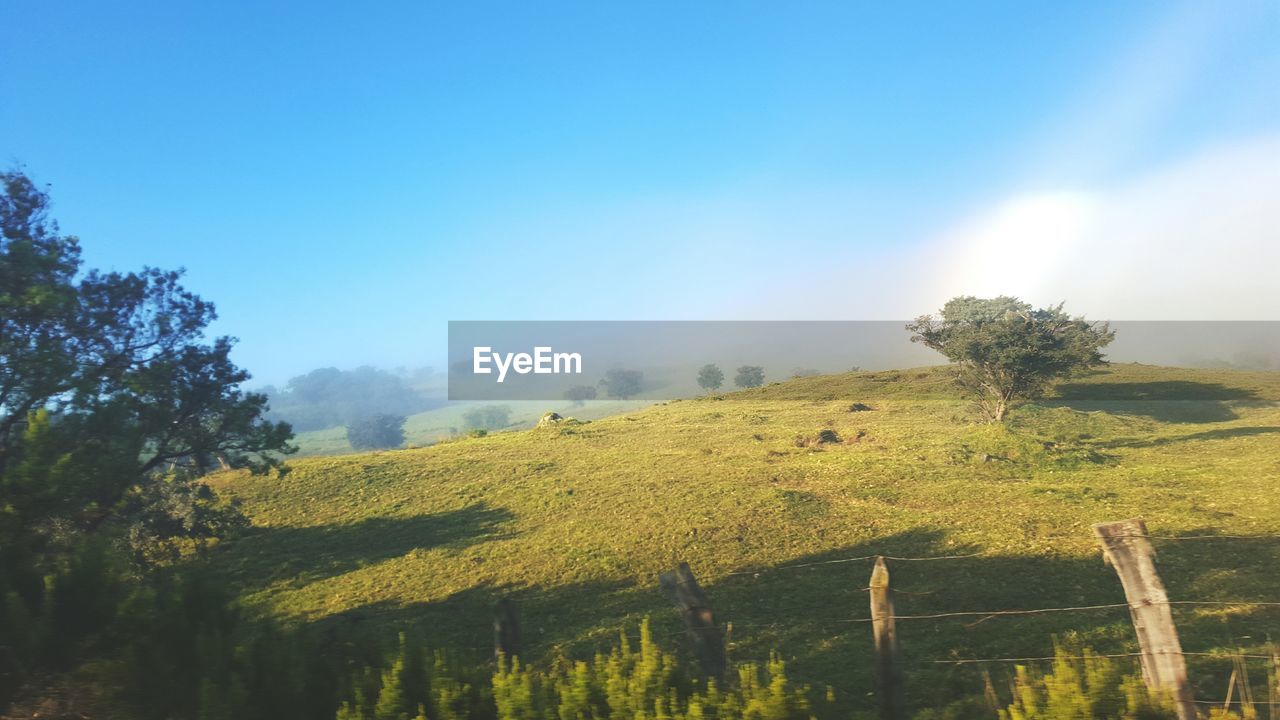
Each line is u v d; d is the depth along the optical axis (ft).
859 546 73.10
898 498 91.91
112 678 26.30
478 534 97.60
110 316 61.21
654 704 21.49
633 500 104.83
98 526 53.62
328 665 26.76
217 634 26.84
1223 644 36.42
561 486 119.65
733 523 86.69
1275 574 49.34
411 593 74.74
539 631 58.39
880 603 24.02
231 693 23.61
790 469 116.26
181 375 65.21
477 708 23.70
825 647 45.78
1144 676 20.39
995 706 26.43
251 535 106.63
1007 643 41.91
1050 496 83.76
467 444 180.65
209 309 68.28
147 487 68.18
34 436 35.76
